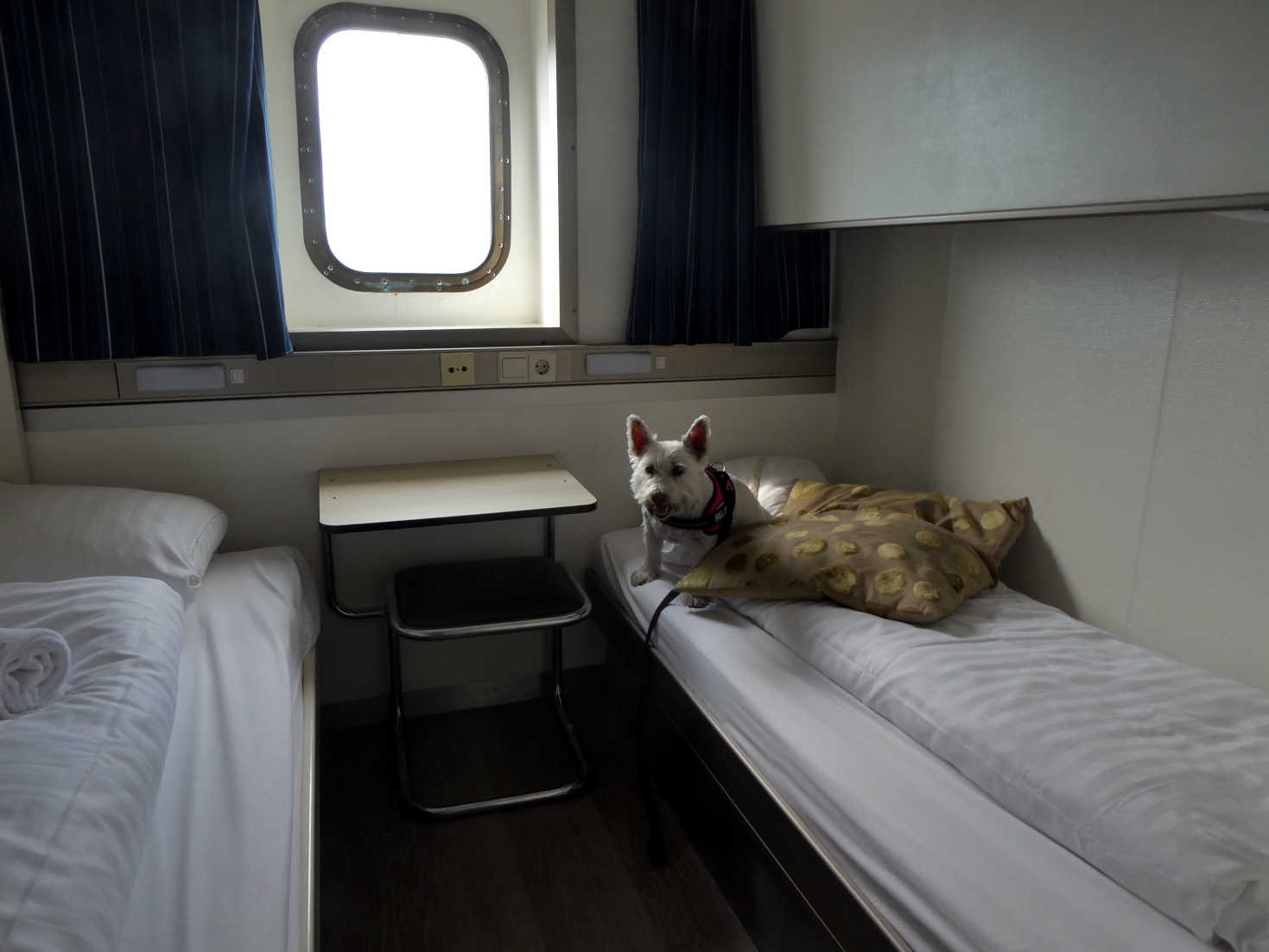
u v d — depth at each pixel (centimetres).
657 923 166
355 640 233
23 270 180
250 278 192
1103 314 172
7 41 170
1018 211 147
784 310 247
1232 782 109
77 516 171
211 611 167
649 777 189
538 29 229
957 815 117
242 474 211
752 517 200
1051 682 137
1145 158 125
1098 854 105
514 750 227
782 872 135
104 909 78
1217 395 151
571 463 239
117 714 103
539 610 198
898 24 169
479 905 171
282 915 94
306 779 131
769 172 222
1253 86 110
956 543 183
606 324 237
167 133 184
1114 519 174
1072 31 133
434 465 222
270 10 212
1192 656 160
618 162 228
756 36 218
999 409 201
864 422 251
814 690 152
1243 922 90
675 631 183
